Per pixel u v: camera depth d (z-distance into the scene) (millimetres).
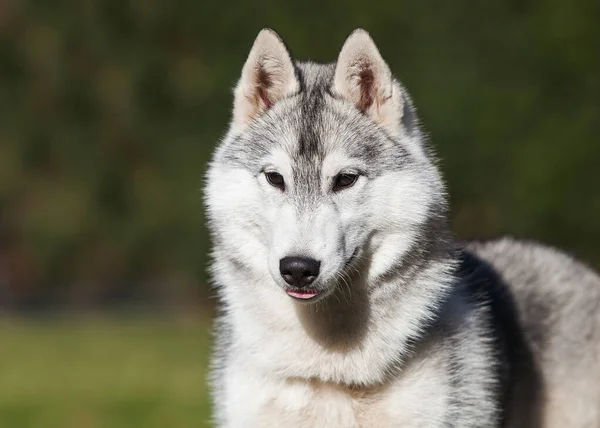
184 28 45406
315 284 9117
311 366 9547
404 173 9703
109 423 19094
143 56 46219
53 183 49281
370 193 9609
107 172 47219
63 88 47906
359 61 9992
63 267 49969
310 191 9508
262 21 42531
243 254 9773
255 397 9711
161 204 45156
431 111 37500
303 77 10500
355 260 9539
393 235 9672
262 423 9711
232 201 9797
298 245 9133
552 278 11766
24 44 49188
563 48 37469
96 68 47875
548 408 11289
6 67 49188
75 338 32719
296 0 41094
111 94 47406
